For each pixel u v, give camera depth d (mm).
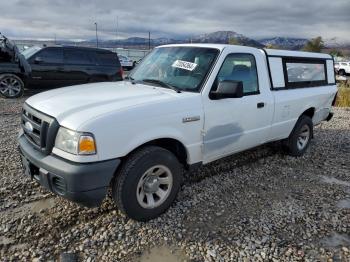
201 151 3822
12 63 10570
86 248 2975
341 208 3936
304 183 4652
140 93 3586
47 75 11258
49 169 2922
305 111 5699
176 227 3369
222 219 3564
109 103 3189
